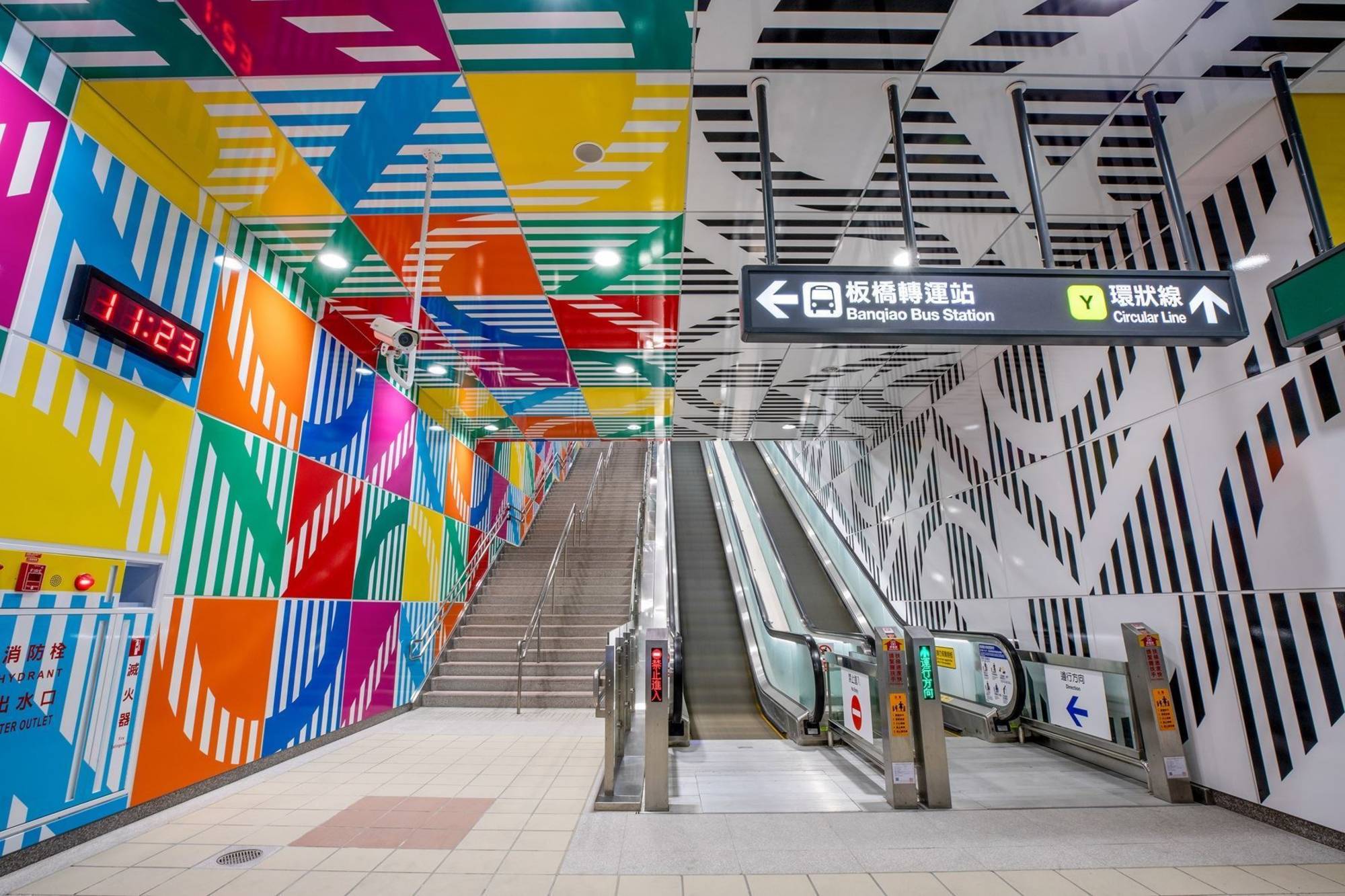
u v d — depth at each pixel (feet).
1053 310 9.32
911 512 26.84
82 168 10.23
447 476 27.71
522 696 23.79
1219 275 9.57
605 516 41.75
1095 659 15.15
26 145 9.33
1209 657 12.62
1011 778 14.69
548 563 34.22
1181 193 13.08
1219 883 9.11
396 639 22.25
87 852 9.99
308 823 11.61
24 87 9.30
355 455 19.49
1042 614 17.79
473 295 17.42
